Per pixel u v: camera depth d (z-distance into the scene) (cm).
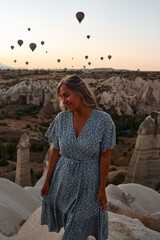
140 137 1806
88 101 226
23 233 404
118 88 7231
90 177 232
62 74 10912
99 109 237
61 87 229
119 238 362
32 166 3234
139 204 1045
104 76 9875
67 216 244
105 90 6738
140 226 420
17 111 6244
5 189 750
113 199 752
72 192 236
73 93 224
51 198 255
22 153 1856
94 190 234
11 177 2716
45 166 1578
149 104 6931
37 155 3800
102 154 234
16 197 742
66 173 236
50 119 5794
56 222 256
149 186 1858
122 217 468
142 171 1828
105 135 229
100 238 241
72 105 226
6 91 7156
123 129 5112
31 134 4603
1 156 3441
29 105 6812
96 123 228
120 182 2280
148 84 7369
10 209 612
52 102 6356
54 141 250
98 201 235
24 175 1909
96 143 225
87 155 229
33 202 772
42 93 6850
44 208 260
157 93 7194
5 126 5041
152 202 1096
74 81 226
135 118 5675
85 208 231
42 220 265
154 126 1811
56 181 249
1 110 6275
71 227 230
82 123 230
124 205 704
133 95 7162
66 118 239
